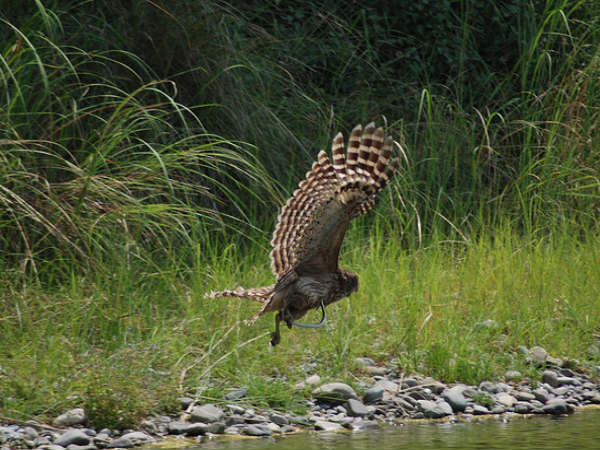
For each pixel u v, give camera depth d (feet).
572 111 89.10
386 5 100.78
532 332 61.11
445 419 48.47
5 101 63.26
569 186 84.74
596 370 57.93
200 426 43.83
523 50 97.96
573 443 43.14
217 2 87.30
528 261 70.03
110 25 74.23
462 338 57.77
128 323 53.21
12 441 39.81
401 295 62.80
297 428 45.65
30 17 68.54
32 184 59.06
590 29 96.58
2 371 44.34
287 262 36.45
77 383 45.39
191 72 77.66
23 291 52.06
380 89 94.27
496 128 92.84
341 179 33.91
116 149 67.41
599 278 69.15
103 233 57.93
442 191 80.94
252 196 76.18
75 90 70.23
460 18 103.04
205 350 52.65
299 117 83.82
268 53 86.33
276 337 37.76
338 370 52.85
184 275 61.62
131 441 41.57
